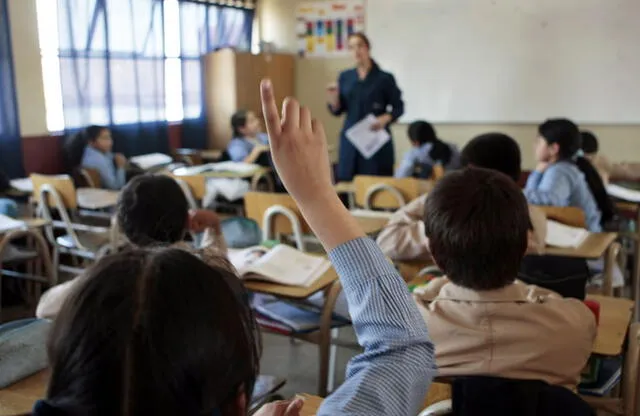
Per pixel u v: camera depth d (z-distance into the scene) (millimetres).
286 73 6570
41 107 4621
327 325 1972
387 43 6031
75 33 4793
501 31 5582
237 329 496
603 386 1699
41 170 4672
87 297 469
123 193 1717
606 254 2455
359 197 3688
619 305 1763
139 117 5426
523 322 1149
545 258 1903
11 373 1312
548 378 1130
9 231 2877
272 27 6695
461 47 5742
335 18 6328
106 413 445
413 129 4379
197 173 4551
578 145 3000
